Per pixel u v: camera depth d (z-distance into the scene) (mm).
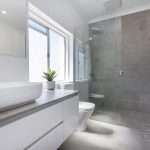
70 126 1302
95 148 1492
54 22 1929
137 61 2697
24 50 1354
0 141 596
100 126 2059
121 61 2822
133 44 2719
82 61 2760
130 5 2555
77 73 2613
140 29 2650
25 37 1369
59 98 1071
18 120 688
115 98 2883
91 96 2939
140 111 2699
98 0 2330
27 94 810
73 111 1362
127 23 2760
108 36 2887
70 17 2369
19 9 1290
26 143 747
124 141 1627
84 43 2816
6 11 1157
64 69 2561
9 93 682
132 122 2197
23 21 1342
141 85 2680
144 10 2598
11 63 1206
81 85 2723
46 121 918
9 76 1184
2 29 1124
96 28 2957
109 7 2555
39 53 1910
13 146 663
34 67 1830
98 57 2973
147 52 2605
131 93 2766
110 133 1836
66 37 2566
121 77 2832
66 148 1489
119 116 2455
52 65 2217
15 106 773
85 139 1681
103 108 2871
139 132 1857
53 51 2242
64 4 2148
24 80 1354
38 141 846
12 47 1217
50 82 1630
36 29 1842
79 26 2639
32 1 1444
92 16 2951
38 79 1894
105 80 2938
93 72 3008
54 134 1020
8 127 631
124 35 2789
